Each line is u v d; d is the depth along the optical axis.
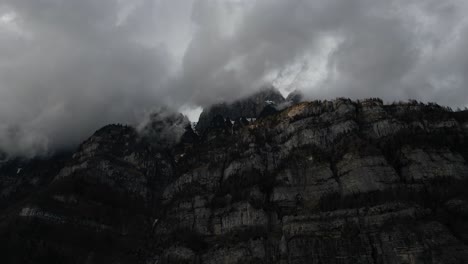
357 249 165.75
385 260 159.12
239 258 192.88
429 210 169.62
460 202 169.12
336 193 199.75
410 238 157.50
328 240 174.38
